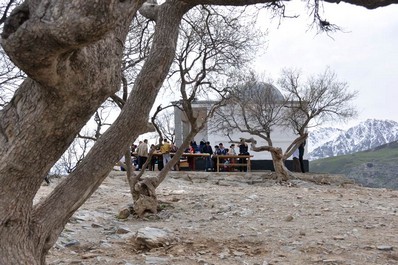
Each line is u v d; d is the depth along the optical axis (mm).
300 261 6977
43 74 2871
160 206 12359
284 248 7828
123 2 2697
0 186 3389
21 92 3291
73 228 9359
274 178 22422
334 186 22016
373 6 5961
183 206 12805
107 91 3338
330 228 9586
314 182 23000
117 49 3348
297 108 31609
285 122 34500
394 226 9742
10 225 3580
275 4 7996
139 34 11375
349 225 9906
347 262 6844
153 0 8000
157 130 11469
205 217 11266
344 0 6074
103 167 4434
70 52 2828
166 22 6898
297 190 17797
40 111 3207
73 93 3135
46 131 3279
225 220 10766
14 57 2736
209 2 6273
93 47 3070
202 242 8281
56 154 3459
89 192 4348
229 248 7867
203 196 14734
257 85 33250
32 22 2584
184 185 19438
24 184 3479
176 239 8430
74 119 3320
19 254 3627
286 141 36156
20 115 3254
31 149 3316
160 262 6832
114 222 10539
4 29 2668
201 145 27953
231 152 28219
